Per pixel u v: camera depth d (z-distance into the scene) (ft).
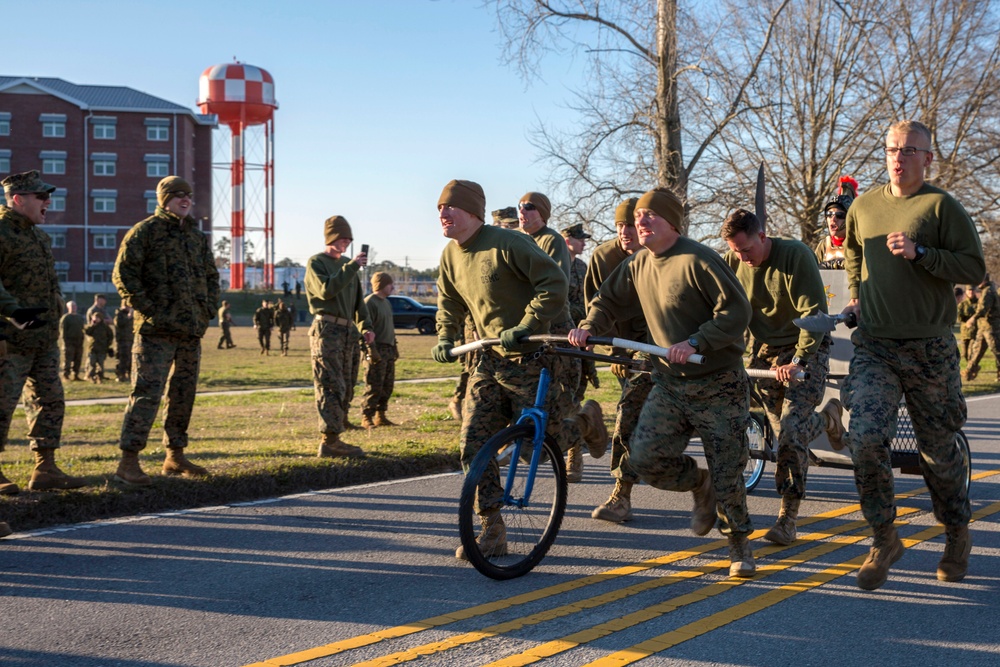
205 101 296.71
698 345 16.11
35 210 22.18
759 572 17.93
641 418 17.75
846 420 24.38
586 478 27.35
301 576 17.25
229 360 94.68
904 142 16.20
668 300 16.99
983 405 48.06
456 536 20.30
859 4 77.30
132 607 15.38
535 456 17.62
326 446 27.84
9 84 253.85
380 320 37.04
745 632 14.65
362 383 60.03
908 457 23.11
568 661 13.34
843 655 13.75
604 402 46.14
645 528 21.35
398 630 14.46
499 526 17.43
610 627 14.74
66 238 258.78
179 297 23.79
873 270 16.63
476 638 14.15
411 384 61.16
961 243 15.81
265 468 24.81
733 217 20.26
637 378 21.09
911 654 13.82
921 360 16.42
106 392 61.77
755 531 21.21
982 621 15.29
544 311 17.65
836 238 25.54
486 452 16.72
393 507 22.93
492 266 18.15
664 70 62.95
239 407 47.78
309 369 80.84
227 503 23.15
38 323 20.03
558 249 26.55
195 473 24.17
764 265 20.65
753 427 25.21
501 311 18.34
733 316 16.25
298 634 14.23
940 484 17.15
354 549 19.12
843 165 78.13
